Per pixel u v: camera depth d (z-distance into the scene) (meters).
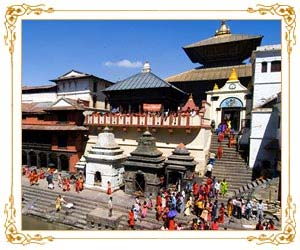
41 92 32.16
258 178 17.44
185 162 17.70
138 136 22.47
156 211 15.68
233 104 25.03
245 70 27.81
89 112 26.94
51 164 26.11
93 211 15.86
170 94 23.83
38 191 19.98
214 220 13.74
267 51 20.23
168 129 20.91
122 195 18.78
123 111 24.66
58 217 16.44
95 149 20.50
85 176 22.23
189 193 16.84
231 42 28.56
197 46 30.11
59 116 26.06
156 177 17.86
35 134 27.27
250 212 13.93
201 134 19.92
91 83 29.30
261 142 18.92
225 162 19.75
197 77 29.12
